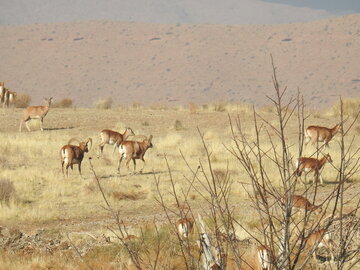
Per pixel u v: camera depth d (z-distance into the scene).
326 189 69.31
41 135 118.31
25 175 78.50
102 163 92.06
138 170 85.88
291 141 107.19
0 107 156.88
